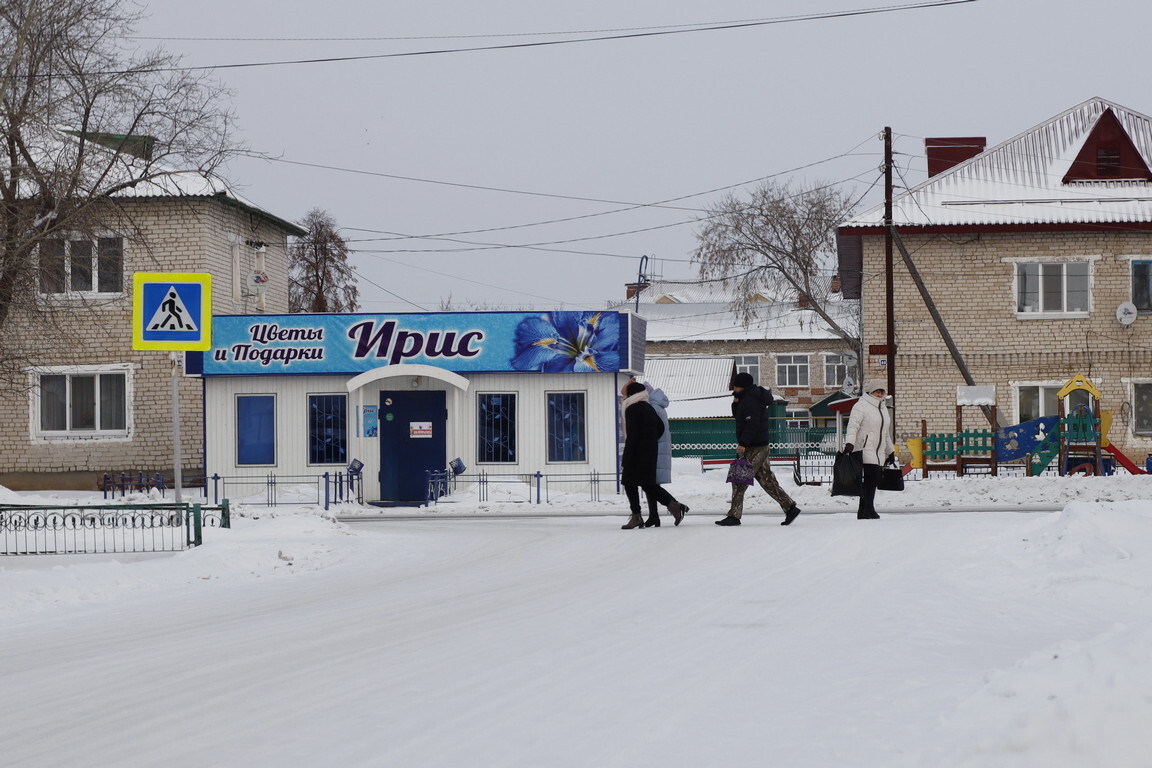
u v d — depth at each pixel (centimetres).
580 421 3075
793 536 1542
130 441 3638
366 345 3106
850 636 821
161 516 1802
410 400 3114
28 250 2548
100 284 3653
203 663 804
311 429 3142
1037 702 491
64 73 2650
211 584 1369
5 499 3050
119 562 1462
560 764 513
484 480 3008
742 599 1026
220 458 3158
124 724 620
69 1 2595
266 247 4150
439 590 1191
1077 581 1019
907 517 1789
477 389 3092
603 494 3048
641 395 1814
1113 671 476
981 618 888
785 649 777
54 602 1233
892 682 657
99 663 823
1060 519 1234
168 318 1617
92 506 1739
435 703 644
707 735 556
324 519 1962
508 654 791
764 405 1766
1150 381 3881
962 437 3209
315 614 1048
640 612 969
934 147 4831
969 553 1252
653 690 661
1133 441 3878
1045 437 3155
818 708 603
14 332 2620
